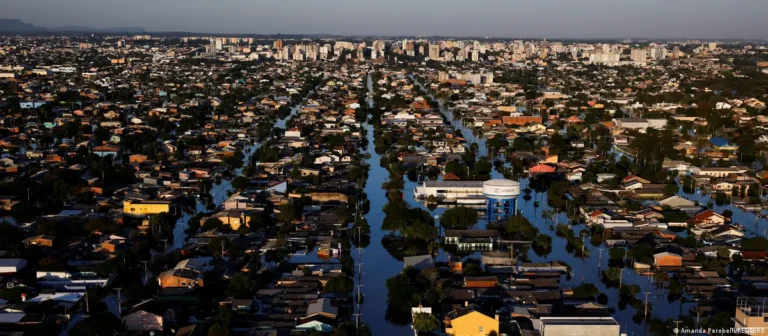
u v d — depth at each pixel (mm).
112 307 152000
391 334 139375
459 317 133750
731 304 149875
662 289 162500
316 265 173500
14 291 149500
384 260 184500
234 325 137750
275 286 160125
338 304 149625
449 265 175875
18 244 182125
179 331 132250
